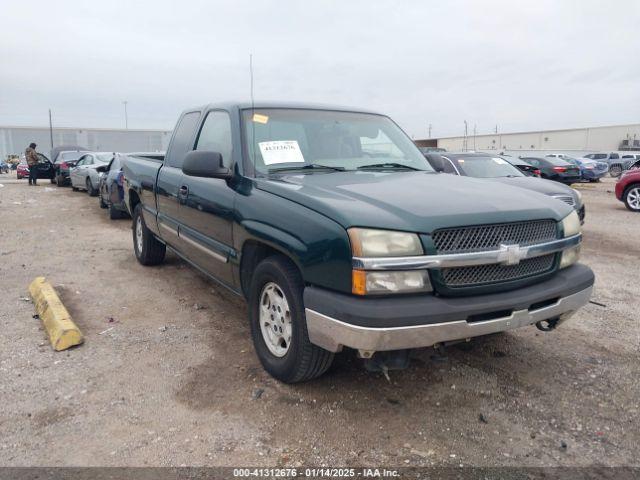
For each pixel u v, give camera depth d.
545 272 3.25
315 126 4.29
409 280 2.76
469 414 3.16
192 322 4.64
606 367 3.83
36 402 3.22
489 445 2.85
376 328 2.65
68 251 7.61
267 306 3.55
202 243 4.35
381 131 4.67
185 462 2.67
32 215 11.45
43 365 3.72
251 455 2.73
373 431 2.96
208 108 4.82
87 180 15.69
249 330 4.47
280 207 3.24
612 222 11.52
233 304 5.16
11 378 3.52
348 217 2.80
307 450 2.78
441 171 4.64
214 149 4.42
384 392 3.39
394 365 2.96
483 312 2.86
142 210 6.18
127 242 8.34
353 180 3.57
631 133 57.34
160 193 5.39
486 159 10.44
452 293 2.84
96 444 2.81
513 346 4.19
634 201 13.59
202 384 3.48
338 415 3.11
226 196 3.85
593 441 2.91
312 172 3.90
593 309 5.17
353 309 2.69
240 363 3.79
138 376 3.59
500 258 2.93
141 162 6.45
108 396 3.31
